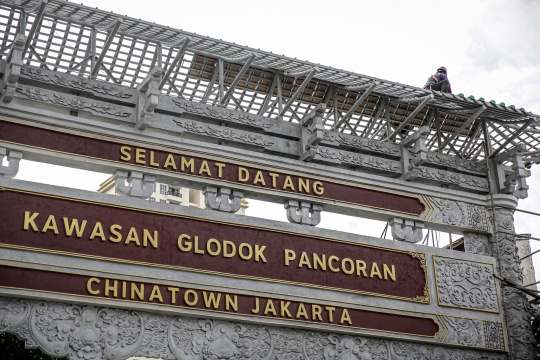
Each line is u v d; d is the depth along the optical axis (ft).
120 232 58.59
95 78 63.21
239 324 60.70
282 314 61.82
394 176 73.82
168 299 58.29
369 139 72.95
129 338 56.59
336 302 64.44
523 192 76.95
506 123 78.59
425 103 71.67
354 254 67.15
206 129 65.82
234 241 62.54
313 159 69.26
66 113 61.62
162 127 63.98
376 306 66.03
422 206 72.43
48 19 61.26
